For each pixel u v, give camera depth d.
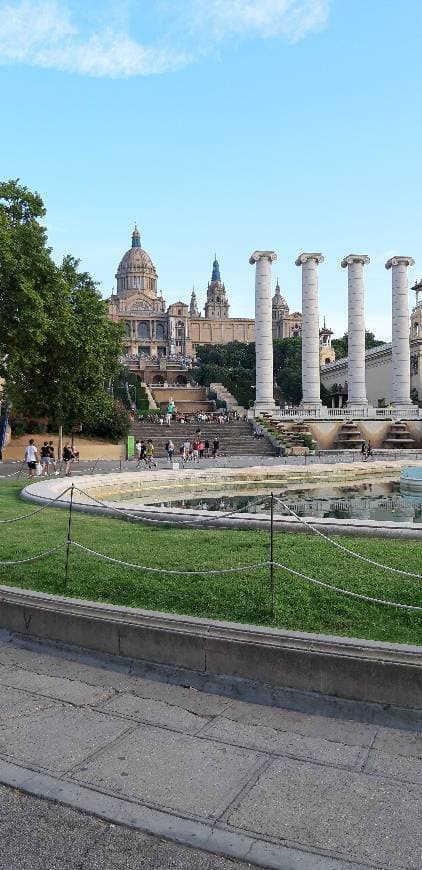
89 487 27.48
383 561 10.95
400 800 5.05
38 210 33.06
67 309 34.78
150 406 101.19
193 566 10.84
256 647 7.23
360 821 4.80
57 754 5.82
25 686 7.39
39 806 5.10
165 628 7.78
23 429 53.53
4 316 30.02
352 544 12.57
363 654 6.76
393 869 4.32
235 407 111.06
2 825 4.86
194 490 32.03
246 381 123.69
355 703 6.70
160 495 29.83
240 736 6.14
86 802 5.09
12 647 8.68
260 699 6.95
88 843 4.65
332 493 30.22
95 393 44.62
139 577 10.20
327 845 4.55
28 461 35.00
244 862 4.44
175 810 4.96
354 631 7.80
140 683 7.46
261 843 4.58
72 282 41.47
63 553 12.16
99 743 6.02
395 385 77.50
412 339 95.56
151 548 12.51
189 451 51.66
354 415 72.00
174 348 182.88
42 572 10.85
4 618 9.20
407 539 13.33
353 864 4.37
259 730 6.27
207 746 5.95
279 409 71.81
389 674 6.62
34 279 31.17
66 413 44.38
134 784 5.32
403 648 6.72
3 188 32.09
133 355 178.62
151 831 4.74
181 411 113.38
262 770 5.51
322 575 9.99
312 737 6.12
